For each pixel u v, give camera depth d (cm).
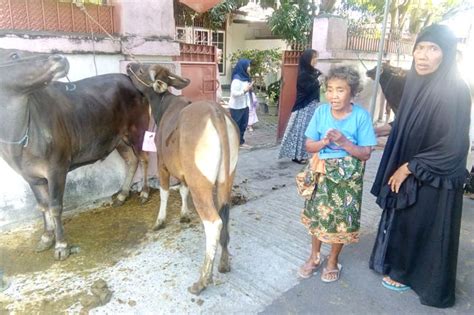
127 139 396
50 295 258
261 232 352
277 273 287
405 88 253
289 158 614
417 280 255
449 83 222
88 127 331
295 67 711
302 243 333
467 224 370
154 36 413
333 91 235
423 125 233
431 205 238
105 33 385
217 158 249
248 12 1383
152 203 418
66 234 345
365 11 870
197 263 298
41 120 278
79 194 399
